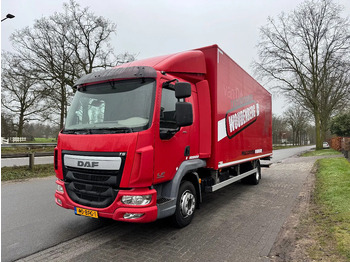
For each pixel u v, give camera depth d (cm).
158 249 348
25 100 2716
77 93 416
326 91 2627
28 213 517
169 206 373
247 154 710
